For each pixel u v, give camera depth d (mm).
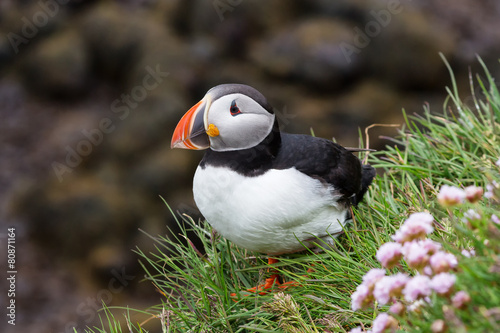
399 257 3273
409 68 13422
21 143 13938
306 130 12633
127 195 11992
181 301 5191
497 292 2902
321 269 4848
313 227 4785
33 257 11641
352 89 13398
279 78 13297
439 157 6082
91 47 15023
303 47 13242
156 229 11523
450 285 2895
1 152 13633
